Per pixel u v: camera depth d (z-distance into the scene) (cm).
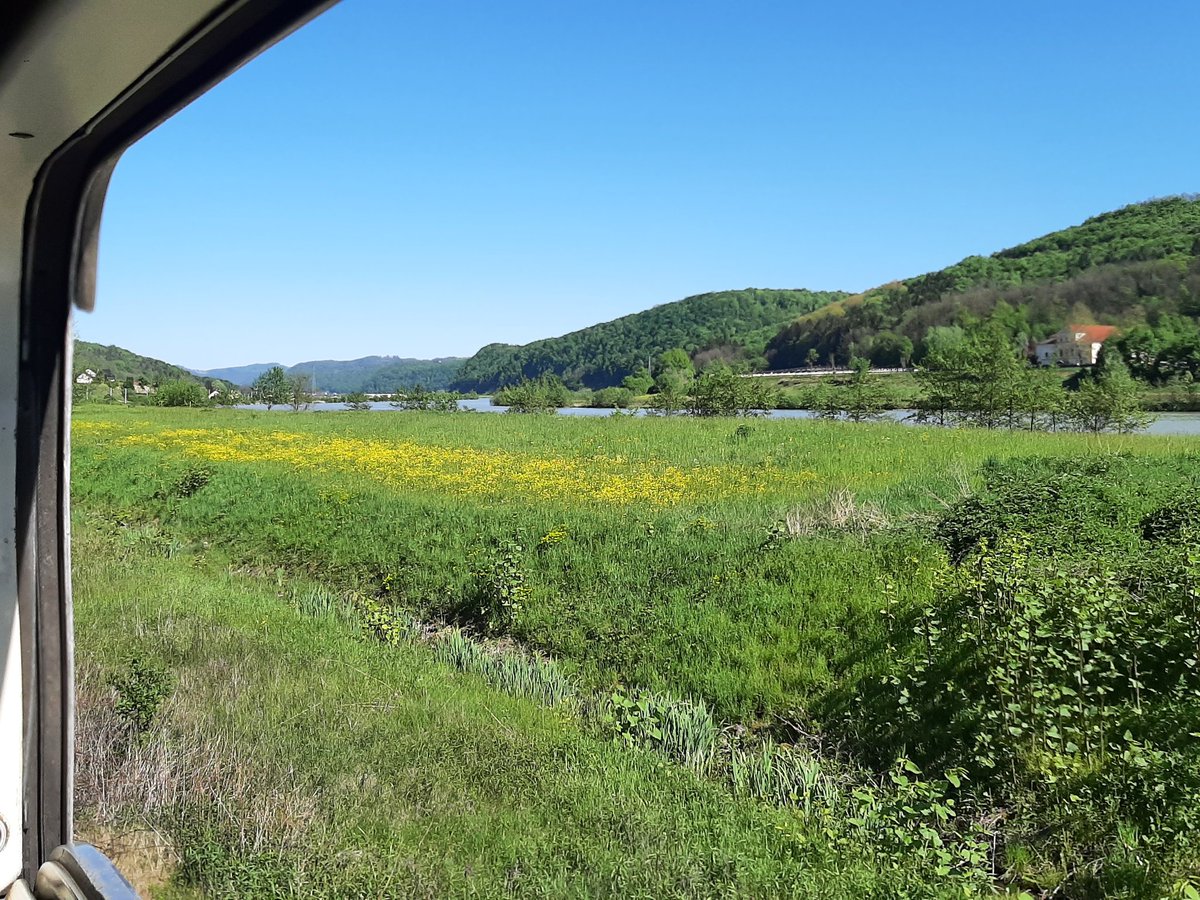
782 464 1833
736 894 423
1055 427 3203
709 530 1111
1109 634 610
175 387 6144
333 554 1240
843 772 654
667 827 496
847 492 1253
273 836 434
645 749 654
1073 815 523
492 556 1105
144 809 447
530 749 596
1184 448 1786
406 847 440
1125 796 518
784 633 817
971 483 1294
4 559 162
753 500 1379
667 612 902
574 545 1103
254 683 658
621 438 2581
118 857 414
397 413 4800
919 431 2544
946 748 635
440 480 1741
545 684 796
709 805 541
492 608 995
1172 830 473
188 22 105
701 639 841
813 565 914
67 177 152
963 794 589
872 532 1016
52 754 168
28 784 166
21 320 160
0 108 130
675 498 1438
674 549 1040
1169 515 872
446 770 543
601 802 520
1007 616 672
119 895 152
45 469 166
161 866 408
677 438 2519
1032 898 482
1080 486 998
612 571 1014
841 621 814
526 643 932
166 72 120
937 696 675
